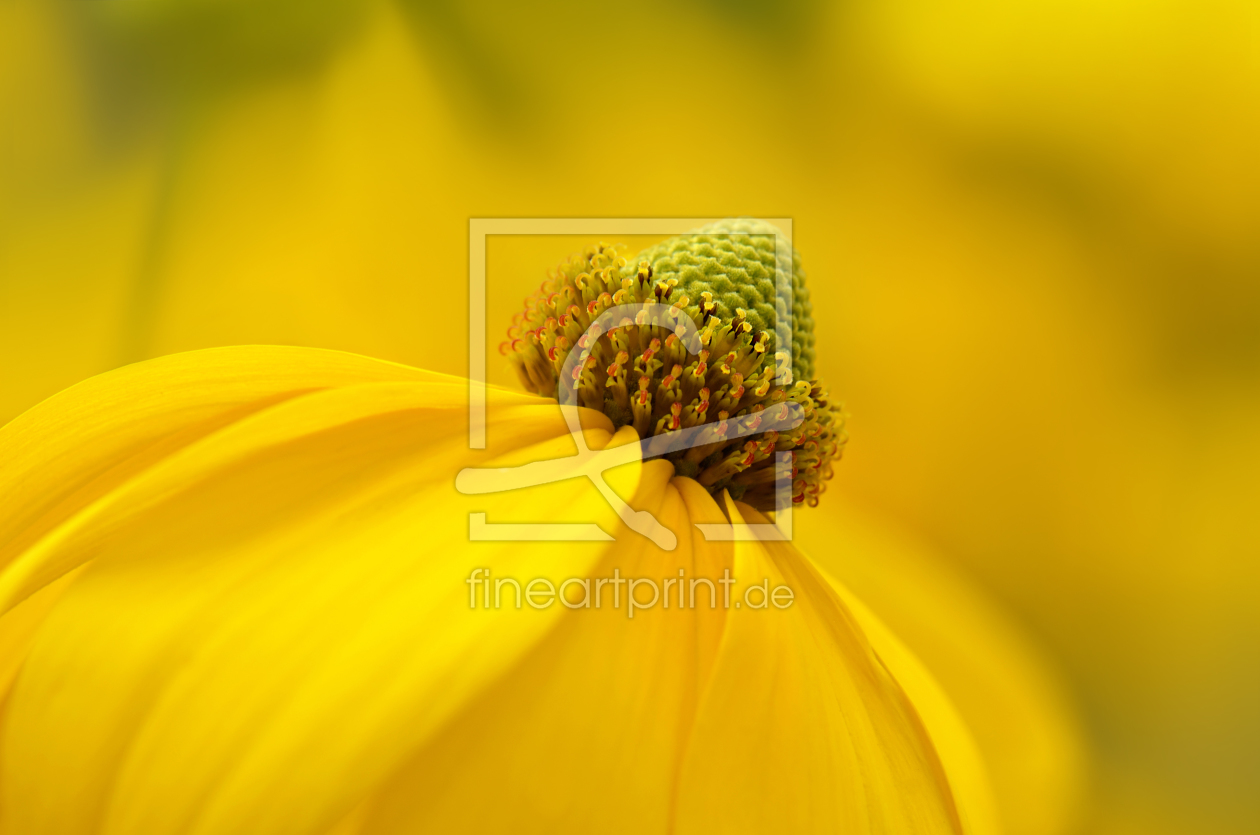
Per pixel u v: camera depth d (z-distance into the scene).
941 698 0.17
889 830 0.15
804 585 0.16
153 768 0.15
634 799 0.15
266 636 0.15
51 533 0.15
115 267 0.20
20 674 0.15
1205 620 0.20
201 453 0.15
